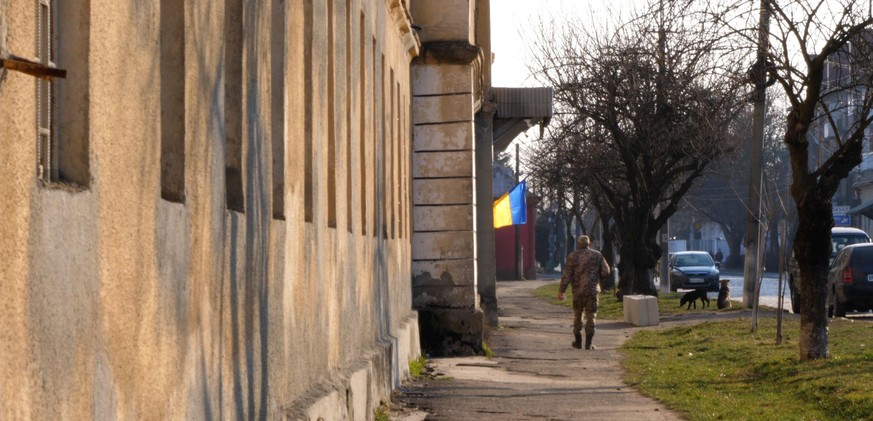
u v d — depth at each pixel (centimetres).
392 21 2356
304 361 1280
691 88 2802
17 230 523
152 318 723
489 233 4041
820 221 2303
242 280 980
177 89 797
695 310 5172
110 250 644
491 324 4041
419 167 2919
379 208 2086
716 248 17862
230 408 936
